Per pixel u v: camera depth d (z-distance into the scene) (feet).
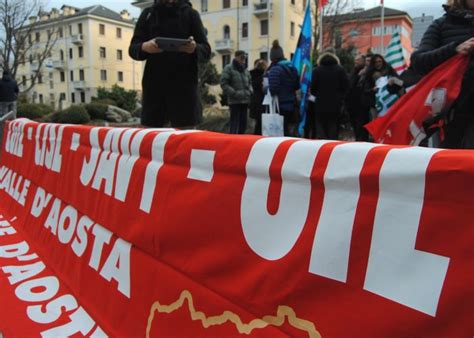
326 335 3.31
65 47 215.51
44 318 6.47
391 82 19.31
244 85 26.96
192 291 4.69
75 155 8.86
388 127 10.50
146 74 12.09
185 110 12.07
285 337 3.65
